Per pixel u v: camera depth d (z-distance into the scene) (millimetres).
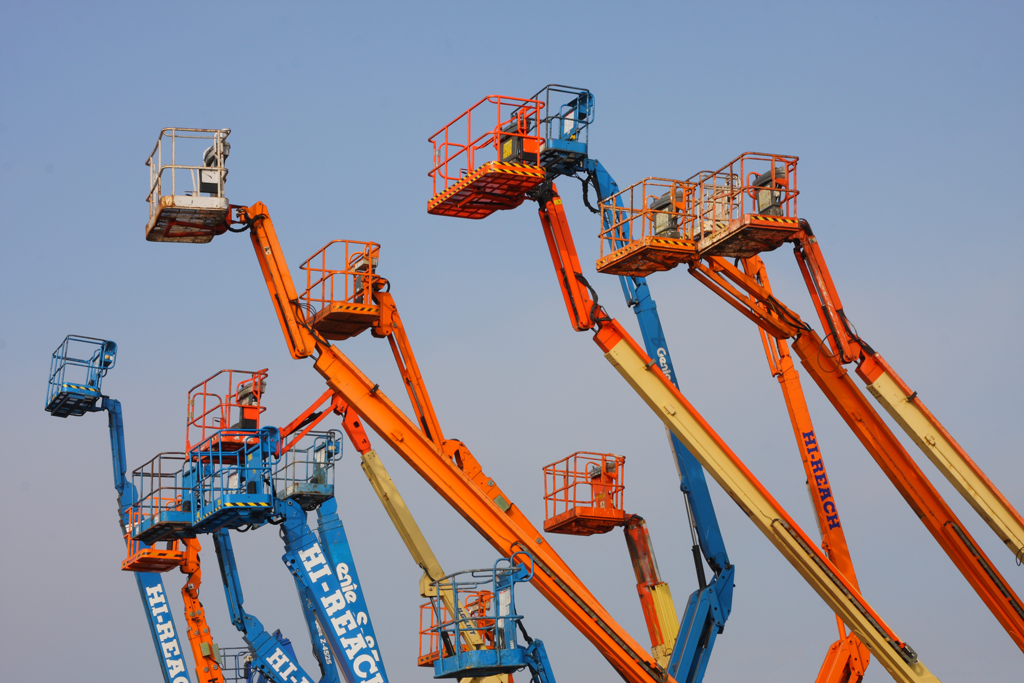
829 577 27594
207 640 37562
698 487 31609
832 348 27031
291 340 26938
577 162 30844
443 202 29234
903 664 27875
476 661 25016
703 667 30656
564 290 29359
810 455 33031
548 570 27422
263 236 27547
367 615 30844
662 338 32594
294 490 32094
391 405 27234
